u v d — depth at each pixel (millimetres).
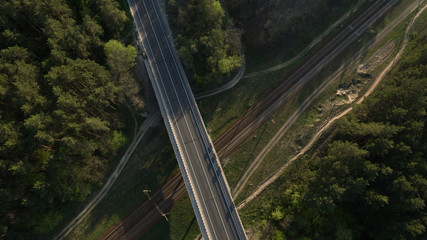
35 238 57031
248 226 60469
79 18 58031
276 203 61344
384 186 53344
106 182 61969
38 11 47312
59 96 45969
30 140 46000
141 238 60281
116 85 57438
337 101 64125
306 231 58000
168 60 63062
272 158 63156
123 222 60688
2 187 47969
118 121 61625
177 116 59906
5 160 45406
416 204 46938
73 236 59250
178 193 62375
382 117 53594
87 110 52844
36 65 50219
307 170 60594
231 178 62562
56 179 51938
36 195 52750
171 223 61156
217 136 63844
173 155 64188
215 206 55250
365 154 50406
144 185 62500
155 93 61375
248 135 64188
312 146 61750
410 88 51531
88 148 52469
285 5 63812
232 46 65562
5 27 48969
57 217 57562
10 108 47375
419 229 48031
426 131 52625
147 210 61406
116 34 62125
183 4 58688
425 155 53031
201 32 60406
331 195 50969
